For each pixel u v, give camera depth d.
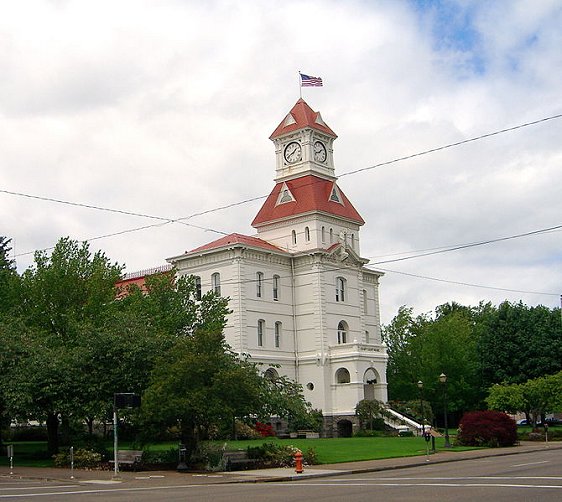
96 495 27.14
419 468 39.09
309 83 79.00
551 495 21.97
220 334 43.91
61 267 57.75
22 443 67.81
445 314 123.56
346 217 87.06
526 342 84.12
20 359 47.66
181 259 81.50
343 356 78.88
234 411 40.53
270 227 86.69
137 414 41.22
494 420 57.16
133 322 48.47
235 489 28.94
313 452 43.50
